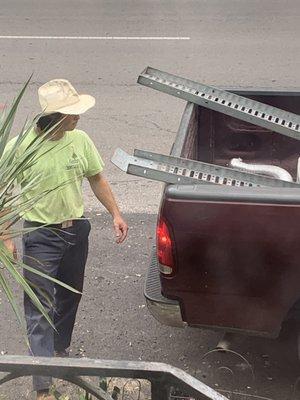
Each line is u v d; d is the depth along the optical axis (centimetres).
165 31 1227
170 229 346
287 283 348
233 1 1432
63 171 362
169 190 342
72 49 1138
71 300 403
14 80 986
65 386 385
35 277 367
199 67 1028
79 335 452
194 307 365
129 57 1086
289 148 511
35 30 1257
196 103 466
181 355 429
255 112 455
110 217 613
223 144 514
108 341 446
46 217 367
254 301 356
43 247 370
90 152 384
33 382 357
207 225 341
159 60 1067
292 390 392
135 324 463
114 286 507
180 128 434
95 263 538
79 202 379
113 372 232
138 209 625
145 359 428
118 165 345
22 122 819
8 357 238
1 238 279
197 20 1297
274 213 334
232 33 1204
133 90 939
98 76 1000
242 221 338
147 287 386
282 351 421
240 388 396
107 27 1266
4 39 1205
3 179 283
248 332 366
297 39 1157
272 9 1362
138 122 829
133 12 1374
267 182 352
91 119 840
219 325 368
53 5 1451
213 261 349
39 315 369
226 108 457
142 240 571
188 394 229
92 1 1478
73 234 378
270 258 343
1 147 282
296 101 500
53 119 351
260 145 513
